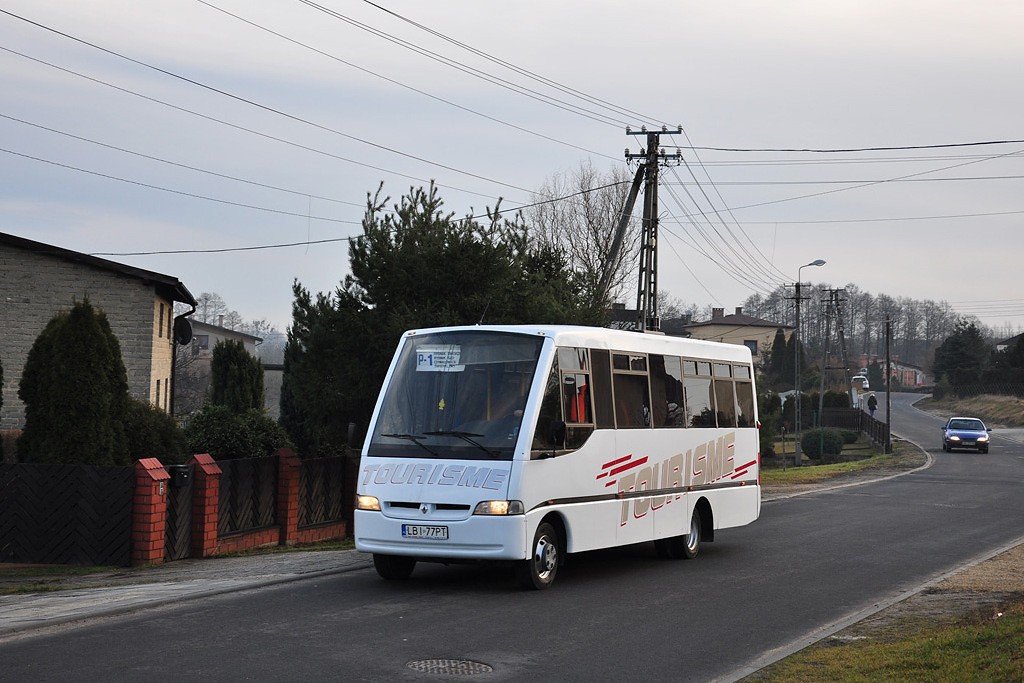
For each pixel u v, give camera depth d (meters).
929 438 71.25
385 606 10.71
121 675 7.53
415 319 18.98
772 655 8.86
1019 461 48.41
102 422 15.00
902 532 19.28
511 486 11.66
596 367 13.47
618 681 7.88
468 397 12.29
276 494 17.05
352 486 19.20
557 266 22.45
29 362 15.09
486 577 13.07
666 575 13.70
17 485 14.34
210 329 73.56
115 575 13.17
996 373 106.12
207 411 18.94
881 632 9.85
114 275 26.05
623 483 13.77
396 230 20.05
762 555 15.95
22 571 13.56
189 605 10.59
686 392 15.77
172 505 14.55
